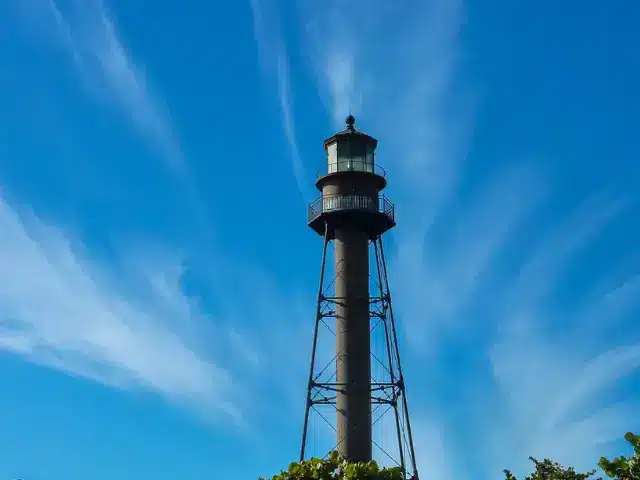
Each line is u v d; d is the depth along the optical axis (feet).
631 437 113.19
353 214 202.80
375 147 216.13
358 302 201.57
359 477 131.75
